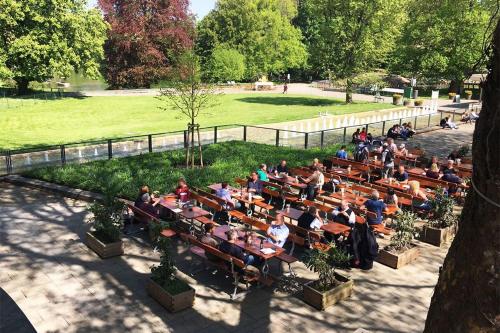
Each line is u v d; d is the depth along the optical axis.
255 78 77.75
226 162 19.17
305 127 30.86
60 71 46.53
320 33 44.12
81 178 16.11
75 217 13.09
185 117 37.25
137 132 29.59
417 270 10.36
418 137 28.20
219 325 7.95
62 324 7.84
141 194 12.25
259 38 73.56
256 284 9.43
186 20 59.69
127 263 10.24
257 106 44.66
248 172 17.47
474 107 42.62
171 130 30.20
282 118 34.41
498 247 3.57
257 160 19.78
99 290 9.02
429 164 18.70
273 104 46.44
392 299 9.04
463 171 17.20
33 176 16.89
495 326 3.61
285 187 14.62
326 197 14.23
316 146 24.69
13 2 42.44
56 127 32.66
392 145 20.50
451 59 52.88
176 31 57.88
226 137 26.05
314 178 14.39
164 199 12.66
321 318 8.27
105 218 10.66
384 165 17.58
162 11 58.28
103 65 61.31
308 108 42.28
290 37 78.31
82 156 20.48
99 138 27.09
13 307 7.89
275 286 9.38
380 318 8.34
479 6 47.53
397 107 42.31
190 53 20.56
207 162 20.42
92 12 49.91
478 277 3.66
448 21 51.19
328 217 13.55
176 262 10.34
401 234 10.80
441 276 4.03
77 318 8.03
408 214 11.12
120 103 46.47
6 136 28.06
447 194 13.73
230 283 9.47
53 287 9.08
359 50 42.66
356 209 12.19
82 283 9.27
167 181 15.85
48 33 46.44
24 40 43.72
